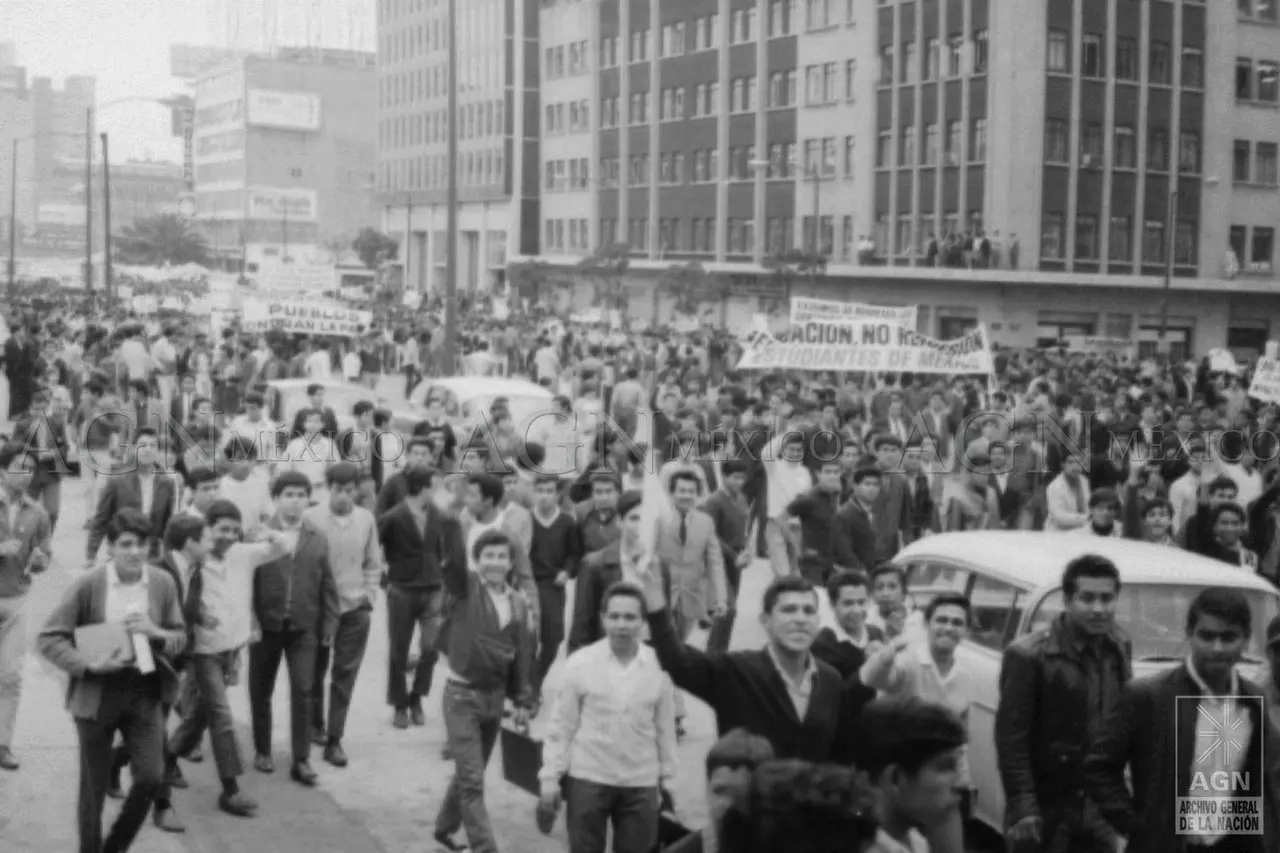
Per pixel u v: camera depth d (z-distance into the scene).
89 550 14.24
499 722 9.41
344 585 11.46
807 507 13.33
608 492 12.72
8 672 11.09
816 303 30.69
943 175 64.94
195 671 10.18
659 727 7.85
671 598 12.24
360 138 182.38
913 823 4.89
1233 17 66.62
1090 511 14.23
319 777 11.23
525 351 51.56
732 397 29.48
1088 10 62.97
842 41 72.06
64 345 40.31
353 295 93.38
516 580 11.77
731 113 80.69
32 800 10.35
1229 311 66.12
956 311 62.94
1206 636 6.20
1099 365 42.78
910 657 8.21
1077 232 63.25
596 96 94.06
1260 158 67.88
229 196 183.12
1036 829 7.33
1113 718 6.39
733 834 4.16
